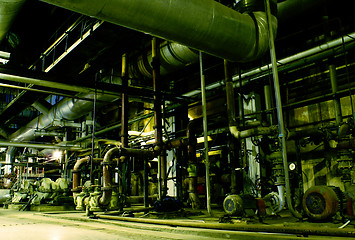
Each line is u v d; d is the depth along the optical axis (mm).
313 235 4953
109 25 10836
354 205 6930
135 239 5652
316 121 10742
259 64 12172
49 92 12477
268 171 11383
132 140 16125
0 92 20016
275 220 7258
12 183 24391
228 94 10680
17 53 15523
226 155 13055
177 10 5289
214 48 6270
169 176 15164
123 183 13992
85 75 14492
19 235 6422
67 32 12719
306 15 10023
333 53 9359
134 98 13562
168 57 11680
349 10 10445
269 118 11398
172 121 16000
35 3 13555
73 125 18594
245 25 6355
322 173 10227
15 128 27891
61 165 22531
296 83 11500
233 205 7004
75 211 13555
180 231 6348
